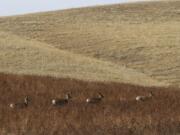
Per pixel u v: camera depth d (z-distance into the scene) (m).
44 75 111.06
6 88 90.44
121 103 78.56
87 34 191.00
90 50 167.62
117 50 167.00
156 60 155.50
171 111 70.75
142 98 82.31
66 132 57.19
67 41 179.62
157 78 136.25
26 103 77.06
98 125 59.69
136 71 142.12
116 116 65.88
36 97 84.75
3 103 79.12
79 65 133.25
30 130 57.91
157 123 60.66
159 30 198.62
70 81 102.31
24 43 159.12
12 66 124.12
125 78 123.56
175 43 175.25
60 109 72.31
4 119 64.44
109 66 140.50
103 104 77.62
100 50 167.50
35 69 122.56
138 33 193.25
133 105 76.62
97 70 129.62
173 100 82.12
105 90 92.94
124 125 59.62
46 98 83.88
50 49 155.25
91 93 89.50
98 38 183.75
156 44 173.88
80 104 77.69
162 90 95.75
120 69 138.75
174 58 157.00
